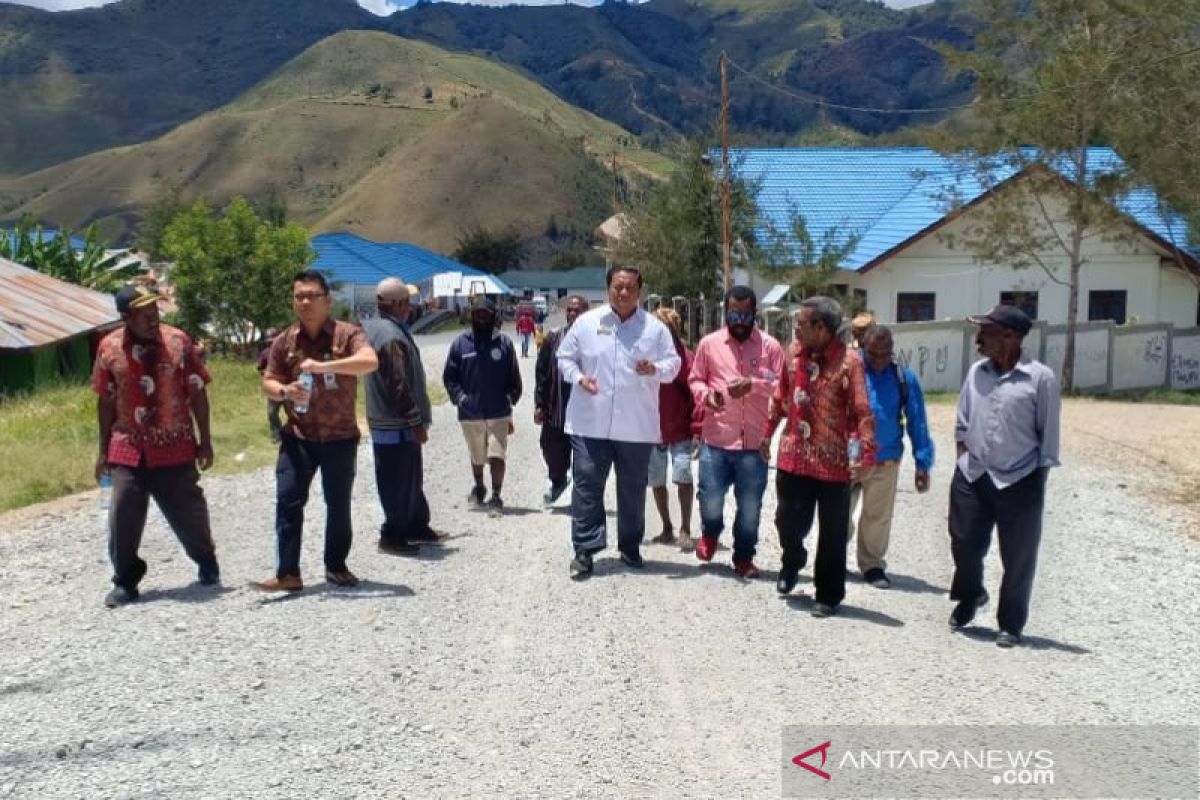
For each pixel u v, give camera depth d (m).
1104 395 26.53
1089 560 8.99
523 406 21.98
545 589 7.51
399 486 8.41
